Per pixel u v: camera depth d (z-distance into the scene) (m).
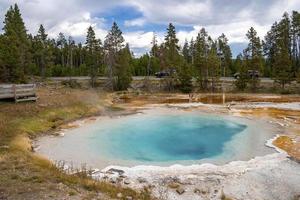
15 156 17.77
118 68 71.94
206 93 68.19
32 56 78.44
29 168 15.73
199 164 20.50
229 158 21.89
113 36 72.19
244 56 76.88
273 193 16.00
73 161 20.64
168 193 15.23
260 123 34.19
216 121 35.78
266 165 19.84
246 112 41.72
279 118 36.84
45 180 14.12
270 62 87.56
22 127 26.70
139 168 19.33
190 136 28.77
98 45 75.56
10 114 29.39
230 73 92.19
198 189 15.85
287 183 17.11
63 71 93.94
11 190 12.85
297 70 76.69
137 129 31.45
